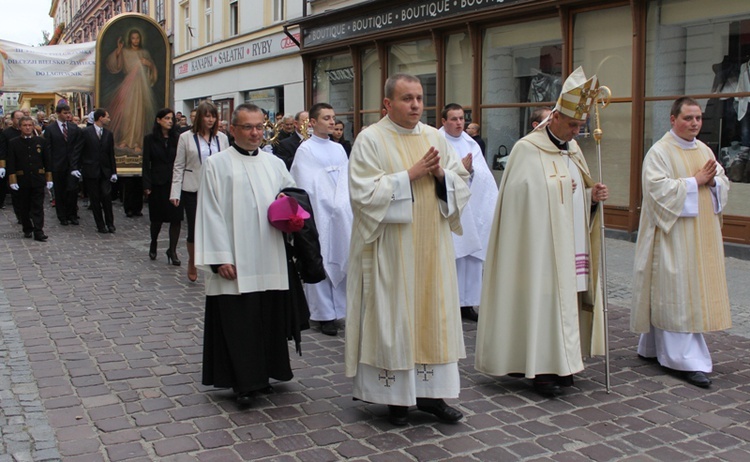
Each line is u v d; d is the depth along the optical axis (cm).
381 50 1568
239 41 2206
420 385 438
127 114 1541
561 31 1152
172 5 2781
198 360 566
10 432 425
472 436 428
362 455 401
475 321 693
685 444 420
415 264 431
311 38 1802
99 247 1088
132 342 611
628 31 1066
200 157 833
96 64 1513
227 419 449
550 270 493
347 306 441
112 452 400
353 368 438
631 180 1063
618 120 1085
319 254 479
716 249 541
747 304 730
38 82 1672
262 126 479
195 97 2617
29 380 514
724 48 960
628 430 439
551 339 493
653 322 541
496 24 1282
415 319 432
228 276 455
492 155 1325
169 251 956
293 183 497
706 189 539
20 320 677
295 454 401
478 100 1332
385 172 431
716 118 977
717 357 585
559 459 399
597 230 516
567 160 508
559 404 480
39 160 1134
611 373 543
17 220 1333
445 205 434
